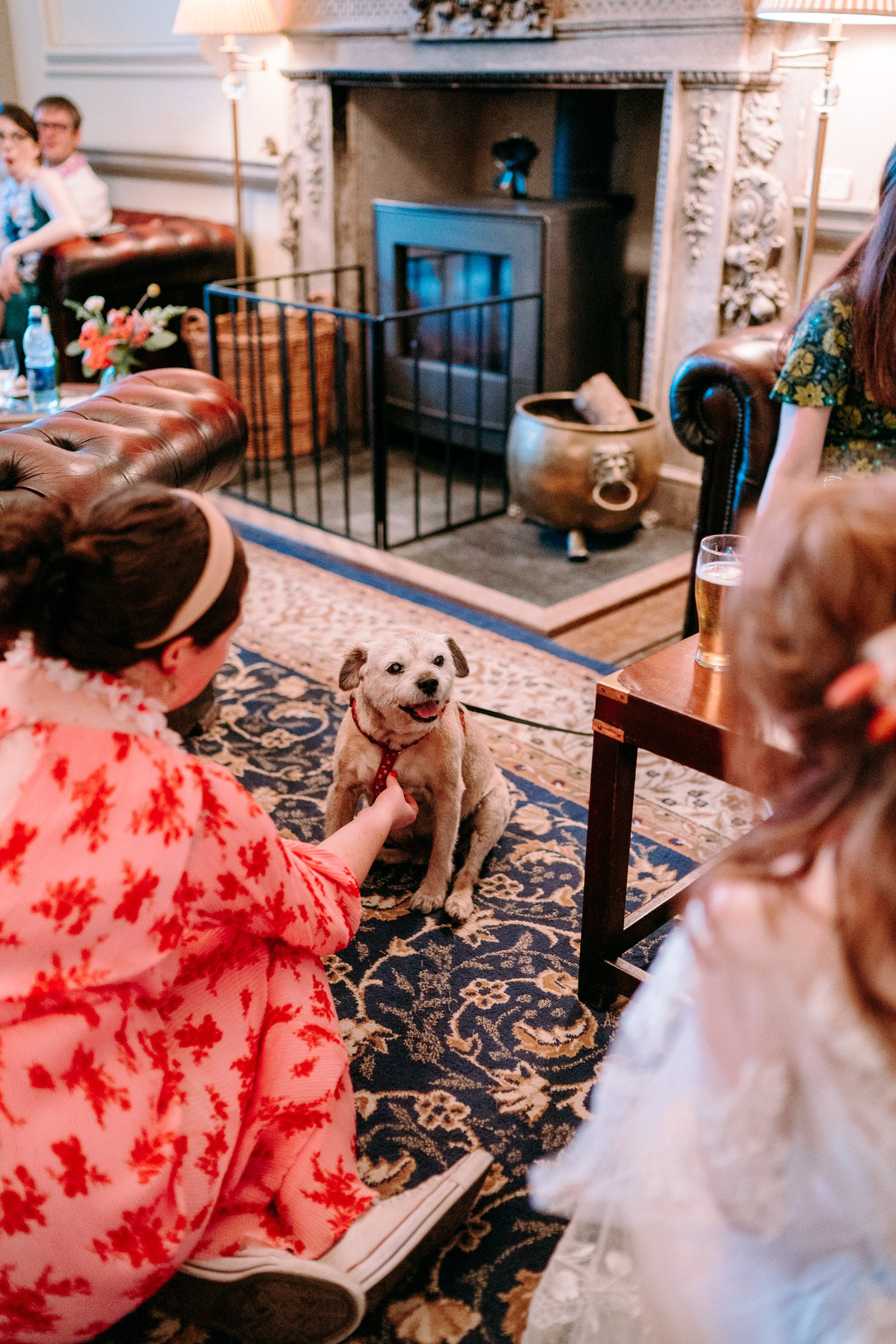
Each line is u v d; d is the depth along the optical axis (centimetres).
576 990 179
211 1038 120
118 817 104
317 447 383
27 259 451
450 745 189
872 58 313
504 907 200
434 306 452
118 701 105
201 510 106
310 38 446
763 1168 76
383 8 413
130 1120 107
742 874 75
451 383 397
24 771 103
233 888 115
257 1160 124
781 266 351
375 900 202
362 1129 152
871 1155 72
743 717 78
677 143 351
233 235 500
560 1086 160
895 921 68
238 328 443
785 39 325
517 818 227
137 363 355
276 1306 115
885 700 66
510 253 402
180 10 412
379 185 469
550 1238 137
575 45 365
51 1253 104
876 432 193
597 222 404
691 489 388
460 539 388
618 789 158
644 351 429
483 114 491
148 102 533
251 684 277
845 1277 79
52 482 173
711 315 361
